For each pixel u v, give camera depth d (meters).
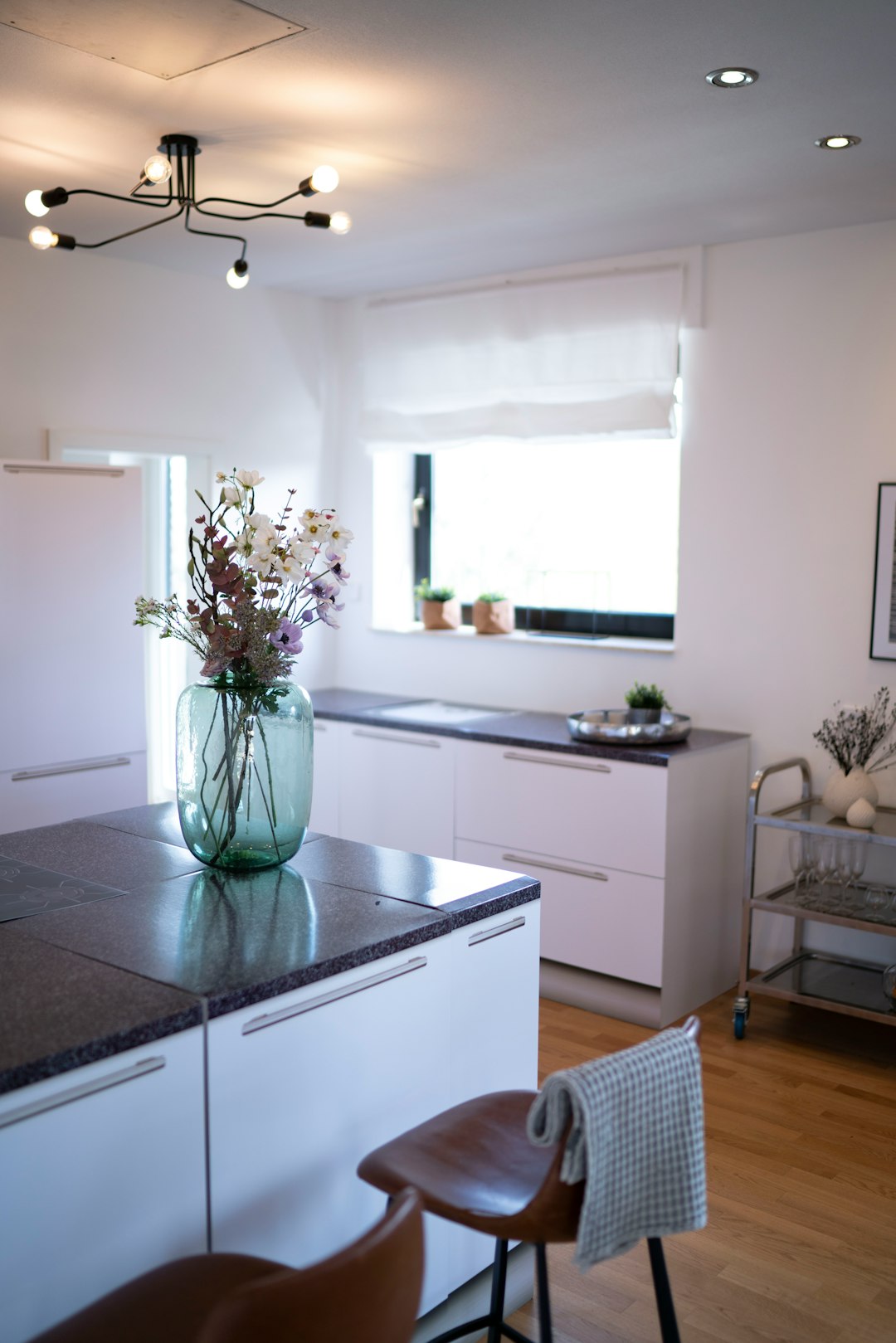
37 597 4.04
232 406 5.21
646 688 4.45
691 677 4.59
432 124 3.07
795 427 4.27
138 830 2.93
